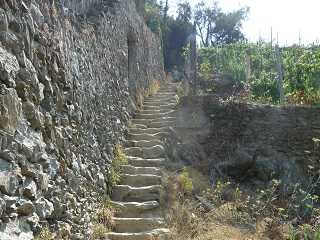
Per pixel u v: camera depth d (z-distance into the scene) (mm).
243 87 11273
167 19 24969
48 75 4324
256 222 6445
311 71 9688
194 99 8781
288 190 7406
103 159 6512
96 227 5281
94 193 5648
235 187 7594
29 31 3832
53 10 4711
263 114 8211
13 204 3102
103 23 7957
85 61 6121
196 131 8438
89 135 5891
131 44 11133
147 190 6586
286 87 10055
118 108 8281
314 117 7996
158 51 15758
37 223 3443
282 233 6039
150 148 7910
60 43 4812
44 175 3742
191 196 6977
